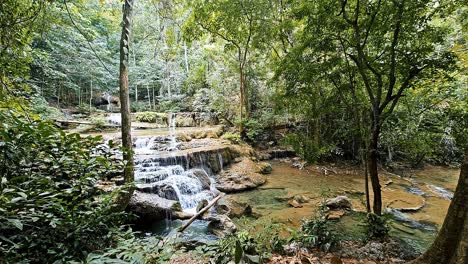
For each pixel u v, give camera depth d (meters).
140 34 13.61
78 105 14.17
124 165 2.85
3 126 1.99
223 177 8.32
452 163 10.08
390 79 3.99
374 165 4.28
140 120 13.53
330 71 4.78
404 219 5.25
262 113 12.30
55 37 10.80
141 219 5.22
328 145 6.34
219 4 9.42
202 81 14.82
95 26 14.62
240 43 11.23
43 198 2.00
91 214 2.38
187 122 13.62
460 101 4.99
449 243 2.32
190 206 6.45
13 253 1.85
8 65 3.30
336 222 4.71
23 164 2.16
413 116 5.05
